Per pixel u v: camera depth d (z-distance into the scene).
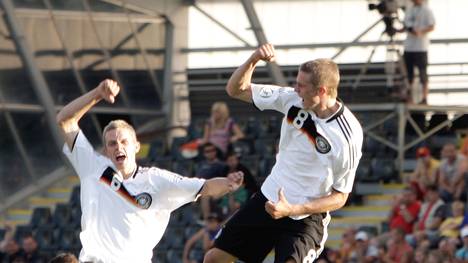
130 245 22.31
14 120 56.28
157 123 62.38
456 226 41.34
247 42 62.44
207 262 23.72
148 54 62.31
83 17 59.28
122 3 60.78
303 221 23.09
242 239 23.42
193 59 63.56
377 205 49.88
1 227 55.16
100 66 60.06
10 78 56.09
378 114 53.66
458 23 59.66
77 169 22.72
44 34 57.56
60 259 20.34
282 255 22.88
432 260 39.00
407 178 47.19
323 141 22.14
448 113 53.44
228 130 51.19
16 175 56.31
